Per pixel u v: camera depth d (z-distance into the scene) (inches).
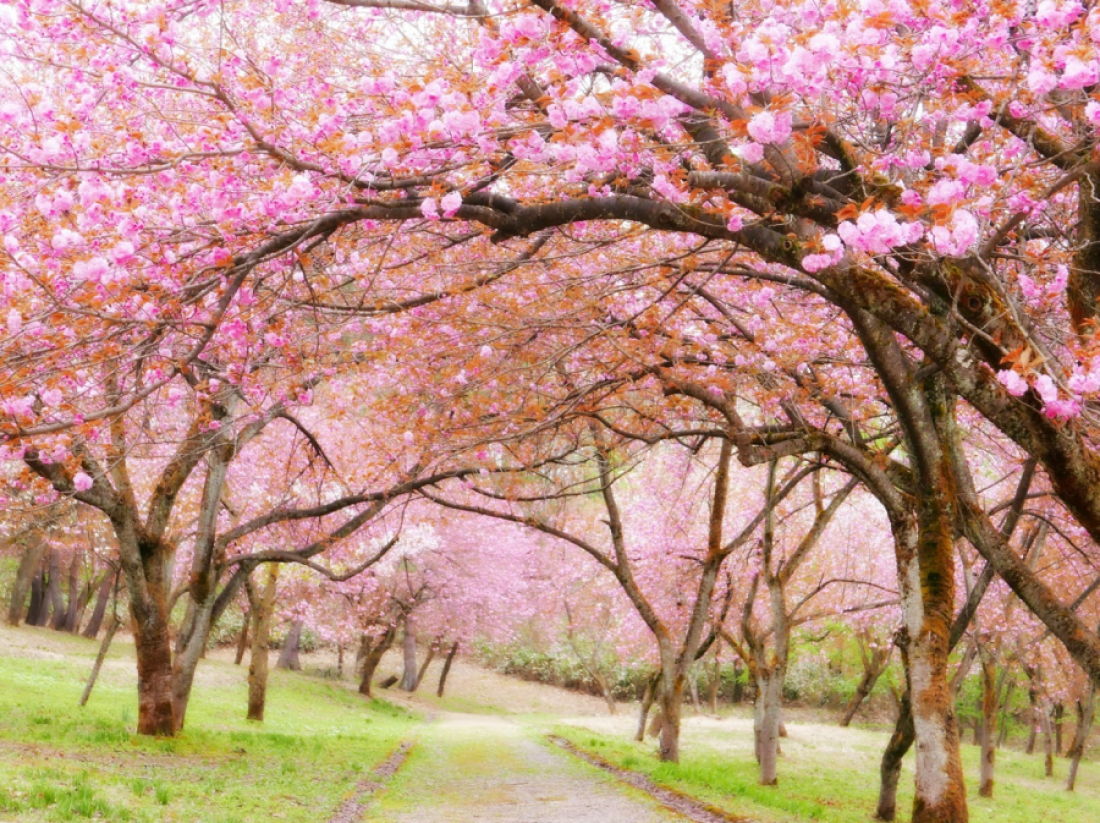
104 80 266.5
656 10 266.4
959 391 242.1
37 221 246.4
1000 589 748.6
